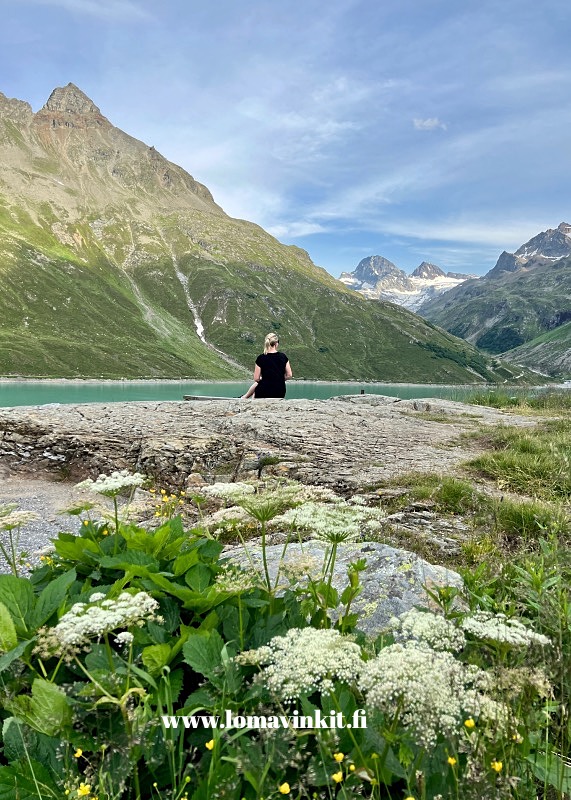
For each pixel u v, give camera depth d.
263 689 2.04
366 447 12.11
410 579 3.98
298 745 1.78
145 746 1.77
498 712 1.76
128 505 3.81
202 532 3.59
